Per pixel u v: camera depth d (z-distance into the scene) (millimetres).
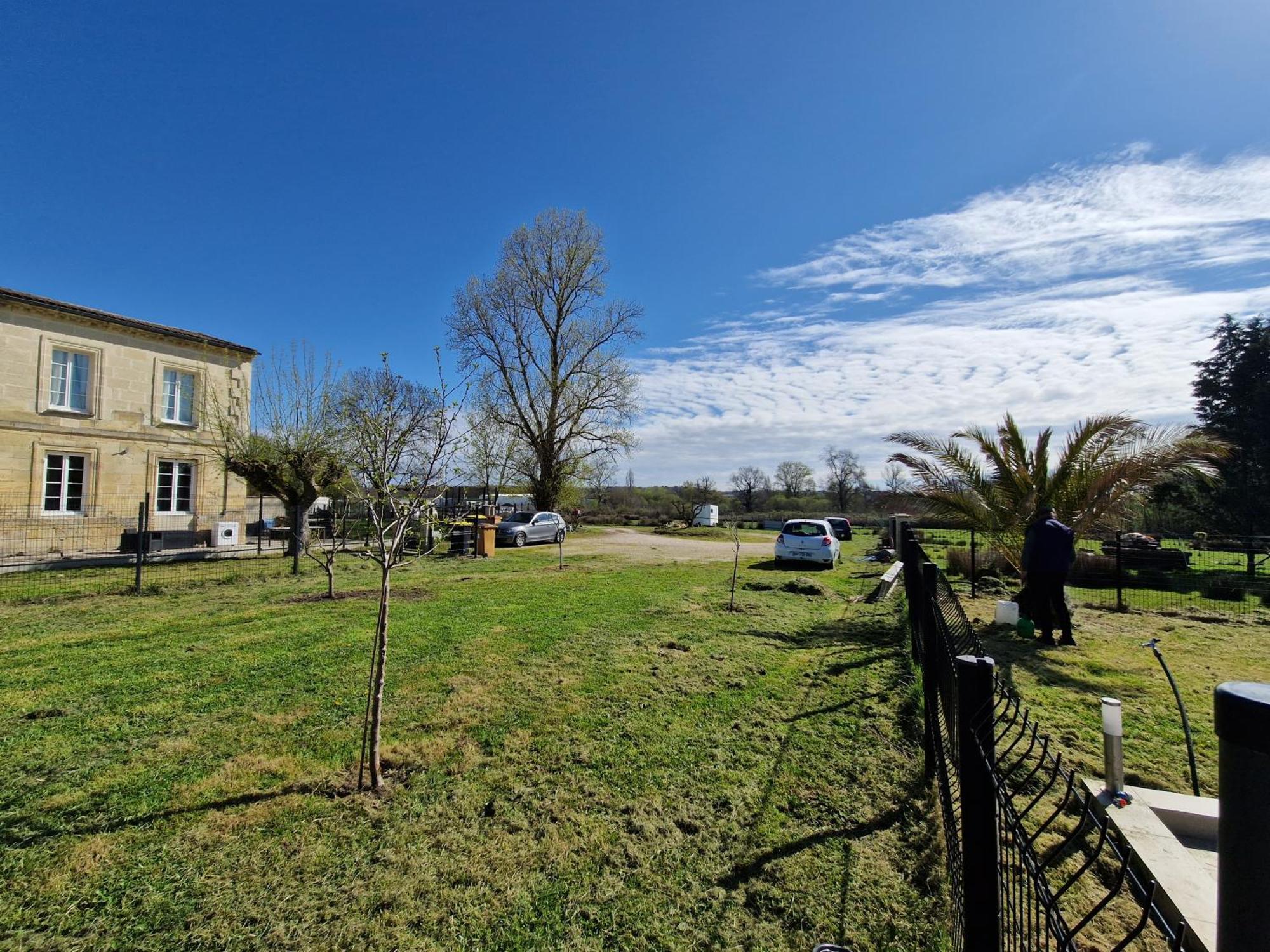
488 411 27172
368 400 5254
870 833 2973
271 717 4492
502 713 4574
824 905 2465
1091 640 7250
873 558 18547
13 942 2234
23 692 5066
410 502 4277
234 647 6617
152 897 2496
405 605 9266
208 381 20828
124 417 18734
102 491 18203
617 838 2941
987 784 1818
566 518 36250
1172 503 22016
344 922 2359
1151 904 1150
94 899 2482
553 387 30266
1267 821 854
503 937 2289
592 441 31297
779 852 2820
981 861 1807
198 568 14188
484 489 27438
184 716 4512
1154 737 4184
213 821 3062
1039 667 6008
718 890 2561
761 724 4363
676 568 15055
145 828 3004
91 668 5785
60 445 17391
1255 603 10156
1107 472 8859
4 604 9422
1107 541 11906
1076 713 4676
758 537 32406
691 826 3037
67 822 3053
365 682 5359
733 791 3389
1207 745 4035
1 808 3180
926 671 3697
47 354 17234
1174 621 8633
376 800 3293
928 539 19859
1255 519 20859
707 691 5086
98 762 3727
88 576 12781
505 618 8242
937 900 2484
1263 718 858
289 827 3020
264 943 2250
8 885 2562
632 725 4340
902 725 4320
